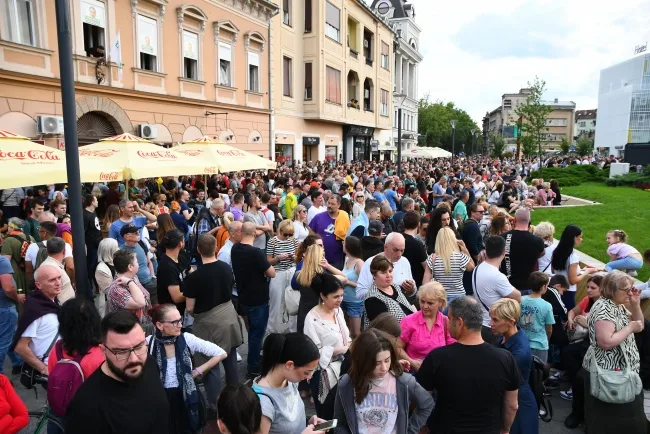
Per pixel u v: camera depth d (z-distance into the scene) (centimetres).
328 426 298
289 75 3009
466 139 10869
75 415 265
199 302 482
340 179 1784
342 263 831
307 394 539
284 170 2323
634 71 6756
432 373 328
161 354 367
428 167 3678
